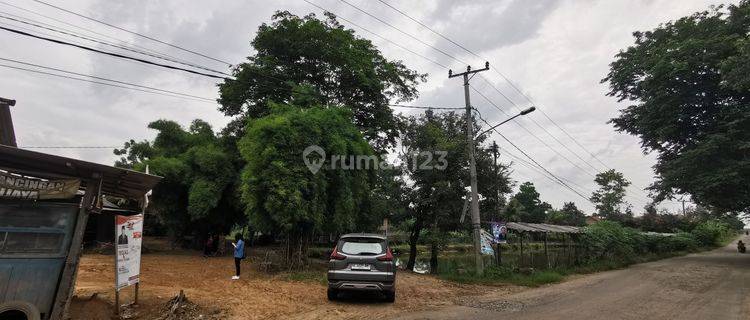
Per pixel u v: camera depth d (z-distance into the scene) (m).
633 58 34.28
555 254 26.78
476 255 18.36
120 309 8.61
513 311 10.45
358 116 27.33
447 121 25.73
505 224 23.25
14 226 7.18
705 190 27.45
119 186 9.28
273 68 25.02
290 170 16.66
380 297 11.80
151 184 8.87
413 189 23.69
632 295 13.84
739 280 18.75
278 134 16.95
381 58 29.11
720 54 27.83
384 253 10.88
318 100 22.62
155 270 16.02
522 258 23.72
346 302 10.88
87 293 9.34
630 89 35.81
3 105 13.96
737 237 100.00
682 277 20.11
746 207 30.12
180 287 11.89
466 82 19.73
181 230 29.16
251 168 16.94
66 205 7.61
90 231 26.78
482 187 24.22
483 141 24.81
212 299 10.09
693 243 51.59
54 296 7.30
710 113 31.47
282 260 18.00
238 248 14.94
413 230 25.14
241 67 25.30
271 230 18.02
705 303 12.26
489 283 16.77
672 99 30.50
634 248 33.44
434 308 10.55
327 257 26.73
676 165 29.92
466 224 23.22
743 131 26.94
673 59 29.80
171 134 30.34
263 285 13.20
